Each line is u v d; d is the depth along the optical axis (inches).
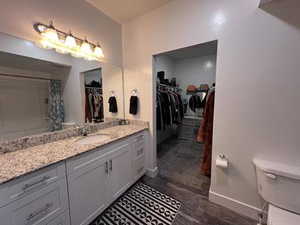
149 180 80.6
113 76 82.9
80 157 45.4
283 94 45.1
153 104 79.8
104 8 71.0
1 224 30.1
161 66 143.2
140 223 52.6
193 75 157.1
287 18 42.6
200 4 57.9
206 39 57.5
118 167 62.1
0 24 43.0
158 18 70.6
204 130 80.1
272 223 36.3
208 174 83.1
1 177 30.2
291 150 45.4
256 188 52.7
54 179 38.8
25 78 49.9
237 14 50.4
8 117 45.9
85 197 48.0
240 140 53.8
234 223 52.4
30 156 41.3
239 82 51.9
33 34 50.1
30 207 34.4
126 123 89.9
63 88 61.8
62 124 62.2
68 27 59.5
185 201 63.7
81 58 67.4
